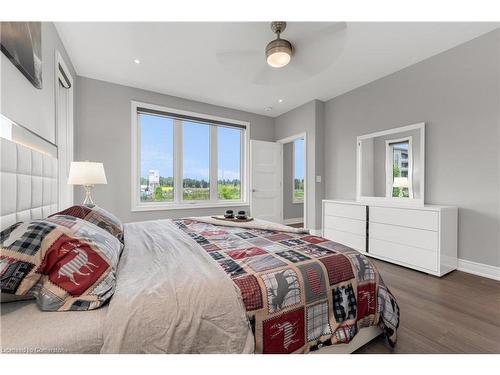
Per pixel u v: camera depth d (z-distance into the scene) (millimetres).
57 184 1905
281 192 5172
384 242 2902
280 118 5043
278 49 1984
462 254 2568
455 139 2613
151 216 3826
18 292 794
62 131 2820
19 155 1214
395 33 2340
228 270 1080
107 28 2258
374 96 3461
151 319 778
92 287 846
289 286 1048
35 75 1599
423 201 2859
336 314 1164
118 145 3531
